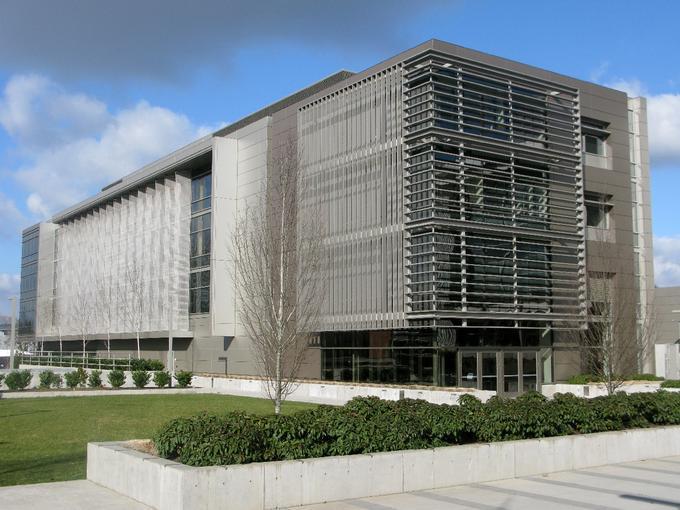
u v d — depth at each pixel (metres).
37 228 82.50
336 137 35.53
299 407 25.31
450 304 30.14
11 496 10.21
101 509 9.53
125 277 57.38
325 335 36.41
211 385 38.34
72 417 20.97
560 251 33.97
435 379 30.81
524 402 13.73
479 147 31.53
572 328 33.28
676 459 14.29
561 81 36.44
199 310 46.94
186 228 49.00
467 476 11.59
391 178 31.89
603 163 38.91
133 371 37.78
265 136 41.34
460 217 30.34
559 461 12.81
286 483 9.83
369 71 33.91
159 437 10.35
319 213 31.55
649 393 16.28
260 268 22.64
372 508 9.80
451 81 31.42
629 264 38.53
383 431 11.34
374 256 32.38
